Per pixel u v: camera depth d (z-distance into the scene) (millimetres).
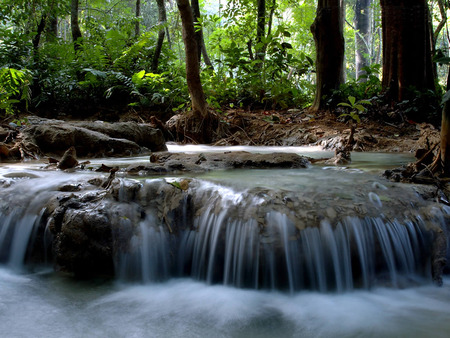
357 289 3162
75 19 13844
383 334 2553
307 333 2572
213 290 3186
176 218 3514
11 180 4160
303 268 3104
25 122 8148
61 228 3469
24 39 12414
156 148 8305
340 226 3174
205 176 4367
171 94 11891
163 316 2793
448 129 4137
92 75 11844
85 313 2832
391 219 3318
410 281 3240
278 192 3434
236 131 10367
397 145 7996
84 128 7160
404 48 10523
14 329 2613
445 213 3459
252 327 2650
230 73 13031
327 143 8539
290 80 14453
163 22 12938
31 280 3369
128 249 3350
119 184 3602
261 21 14125
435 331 2590
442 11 13867
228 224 3283
